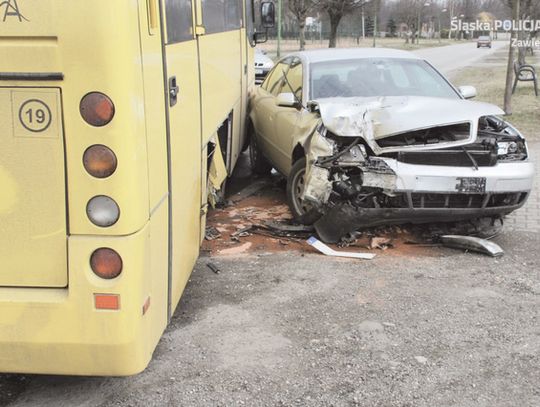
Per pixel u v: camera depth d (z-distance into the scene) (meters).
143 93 2.96
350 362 4.07
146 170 3.02
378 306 4.87
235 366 4.01
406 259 5.85
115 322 2.96
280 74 8.49
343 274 5.50
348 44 59.25
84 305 2.95
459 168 5.69
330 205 5.96
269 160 8.35
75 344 2.99
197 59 4.57
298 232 6.50
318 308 4.84
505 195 5.88
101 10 2.67
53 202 2.89
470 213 5.84
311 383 3.84
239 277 5.44
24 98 2.78
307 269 5.61
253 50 10.22
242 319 4.66
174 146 3.68
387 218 5.83
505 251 6.07
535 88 17.52
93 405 3.59
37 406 3.58
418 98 6.41
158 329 3.42
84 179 2.85
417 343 4.31
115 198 2.86
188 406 3.60
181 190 3.94
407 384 3.83
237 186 8.78
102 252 2.91
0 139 2.83
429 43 79.00
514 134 6.23
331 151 5.77
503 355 4.15
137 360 3.07
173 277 3.77
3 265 2.97
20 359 3.05
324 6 33.28
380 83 7.21
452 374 3.93
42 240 2.94
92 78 2.74
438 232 6.35
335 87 7.10
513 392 3.74
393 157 5.69
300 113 6.89
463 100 6.54
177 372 3.93
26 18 2.68
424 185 5.63
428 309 4.82
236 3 7.87
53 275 2.98
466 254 5.99
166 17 3.46
